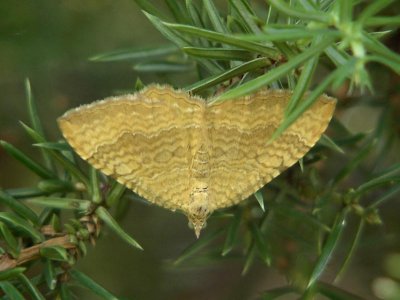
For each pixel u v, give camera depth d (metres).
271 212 0.08
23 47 0.09
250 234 0.08
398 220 0.09
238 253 0.09
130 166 0.06
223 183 0.07
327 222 0.08
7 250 0.06
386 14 0.08
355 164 0.07
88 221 0.07
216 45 0.07
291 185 0.08
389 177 0.07
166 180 0.07
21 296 0.06
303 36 0.05
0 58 0.09
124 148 0.06
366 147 0.07
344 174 0.08
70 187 0.07
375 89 0.09
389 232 0.09
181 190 0.07
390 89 0.09
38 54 0.09
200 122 0.06
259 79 0.05
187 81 0.09
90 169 0.07
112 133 0.06
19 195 0.07
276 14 0.06
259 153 0.06
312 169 0.08
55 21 0.09
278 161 0.06
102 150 0.06
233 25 0.07
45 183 0.07
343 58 0.05
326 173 0.09
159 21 0.07
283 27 0.05
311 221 0.08
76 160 0.07
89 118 0.06
